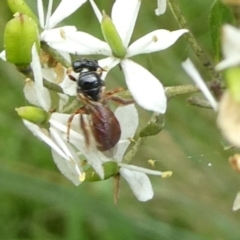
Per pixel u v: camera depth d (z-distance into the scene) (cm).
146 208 11
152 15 10
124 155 7
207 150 11
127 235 10
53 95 7
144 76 6
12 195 11
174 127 11
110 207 10
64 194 10
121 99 6
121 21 6
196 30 10
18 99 11
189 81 10
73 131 6
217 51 6
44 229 11
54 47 6
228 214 11
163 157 11
